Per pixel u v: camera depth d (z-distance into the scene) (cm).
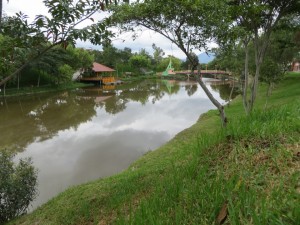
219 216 253
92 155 1335
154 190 389
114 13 615
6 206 648
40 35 281
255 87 932
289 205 226
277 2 855
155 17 643
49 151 1424
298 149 335
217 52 703
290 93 1892
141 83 6141
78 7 283
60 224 499
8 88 3894
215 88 4806
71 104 3069
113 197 482
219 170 348
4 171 646
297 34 1897
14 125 2083
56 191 957
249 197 249
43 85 4428
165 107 2747
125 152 1362
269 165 320
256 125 428
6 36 285
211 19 625
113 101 3269
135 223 270
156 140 1553
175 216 270
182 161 508
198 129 1333
